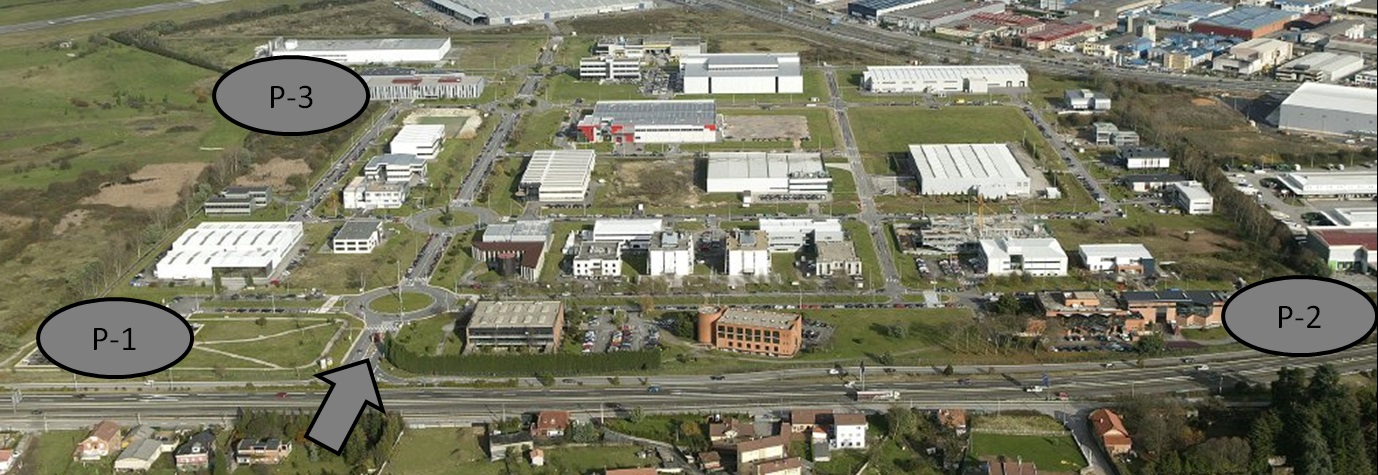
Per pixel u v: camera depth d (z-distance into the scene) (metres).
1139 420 182.88
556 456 178.00
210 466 176.75
